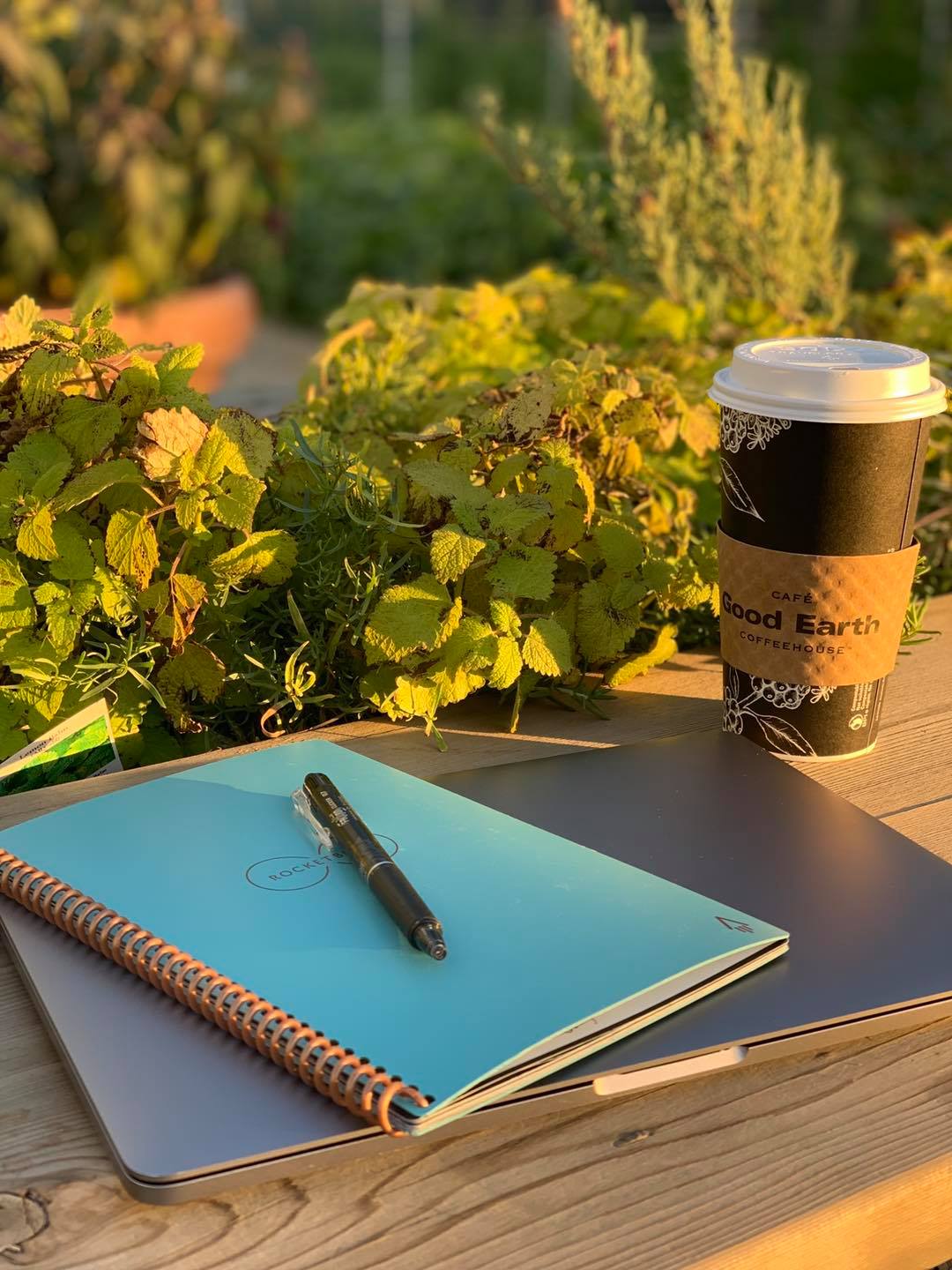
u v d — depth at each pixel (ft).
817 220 7.17
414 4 39.63
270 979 2.15
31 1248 1.78
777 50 26.27
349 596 3.58
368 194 22.94
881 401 2.94
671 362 5.51
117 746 3.46
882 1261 1.99
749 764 3.16
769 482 3.06
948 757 3.33
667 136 7.38
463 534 3.31
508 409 3.68
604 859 2.53
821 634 3.15
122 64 11.75
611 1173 1.93
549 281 6.31
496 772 3.11
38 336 3.44
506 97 35.12
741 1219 1.86
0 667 3.34
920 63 24.85
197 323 11.14
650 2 25.20
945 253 7.77
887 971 2.31
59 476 3.13
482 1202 1.87
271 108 12.73
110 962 2.31
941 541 5.40
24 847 2.60
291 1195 1.87
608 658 3.68
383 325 6.07
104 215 11.69
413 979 2.14
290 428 3.84
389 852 2.55
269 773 2.94
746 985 2.26
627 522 3.83
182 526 3.23
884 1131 2.04
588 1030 2.05
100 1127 1.93
